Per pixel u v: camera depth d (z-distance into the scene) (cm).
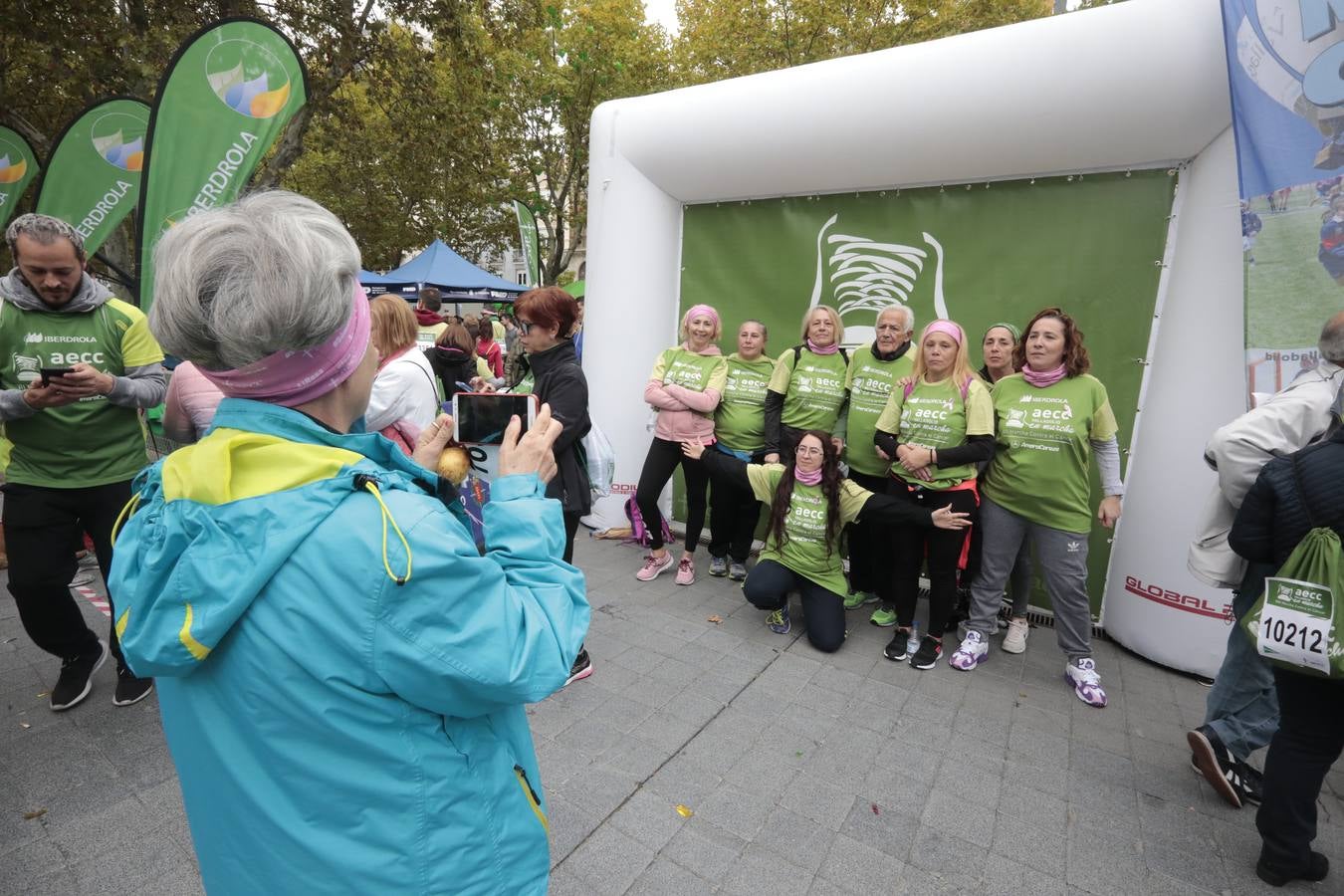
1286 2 255
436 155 1325
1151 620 332
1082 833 220
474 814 83
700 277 476
